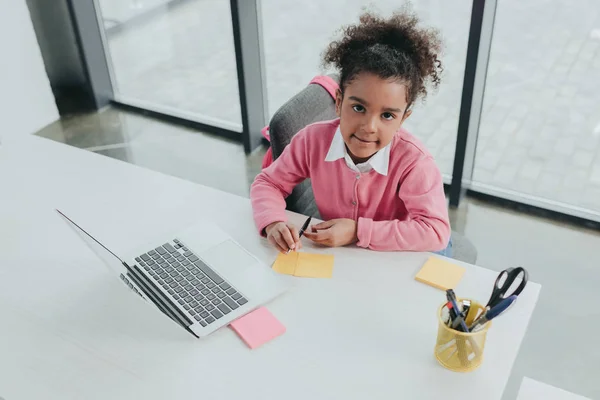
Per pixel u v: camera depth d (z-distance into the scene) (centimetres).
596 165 234
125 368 101
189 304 111
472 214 238
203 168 273
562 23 210
